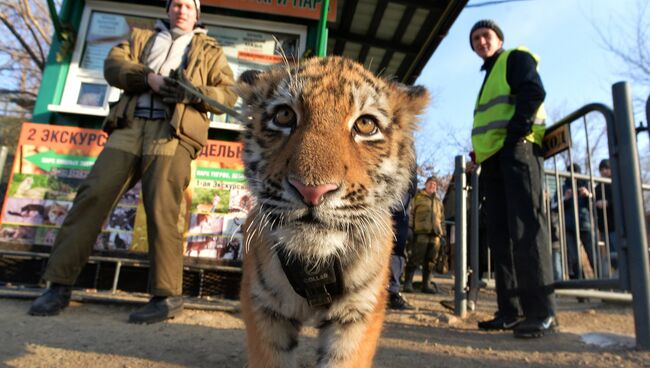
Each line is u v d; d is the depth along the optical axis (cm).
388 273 269
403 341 388
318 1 686
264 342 242
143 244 557
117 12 659
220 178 582
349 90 230
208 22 677
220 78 448
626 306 631
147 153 407
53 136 572
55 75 627
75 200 413
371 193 226
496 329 458
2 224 548
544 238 424
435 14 752
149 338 346
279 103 236
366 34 832
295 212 204
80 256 406
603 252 646
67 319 393
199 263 561
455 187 571
